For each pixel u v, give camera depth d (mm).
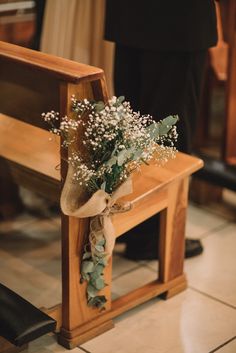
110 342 2637
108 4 2855
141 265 3137
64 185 2369
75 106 2305
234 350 2613
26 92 2592
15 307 2342
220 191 3721
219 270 3119
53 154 2797
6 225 3459
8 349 2490
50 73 2277
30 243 3307
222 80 3883
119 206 2465
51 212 3586
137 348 2609
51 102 2494
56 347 2598
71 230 2461
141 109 2939
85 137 2371
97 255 2502
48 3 3174
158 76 2850
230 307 2867
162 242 2830
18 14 3586
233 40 3438
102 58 3234
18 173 2809
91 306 2631
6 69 2623
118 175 2398
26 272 3074
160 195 2707
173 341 2654
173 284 2910
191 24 2742
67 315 2580
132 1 2779
